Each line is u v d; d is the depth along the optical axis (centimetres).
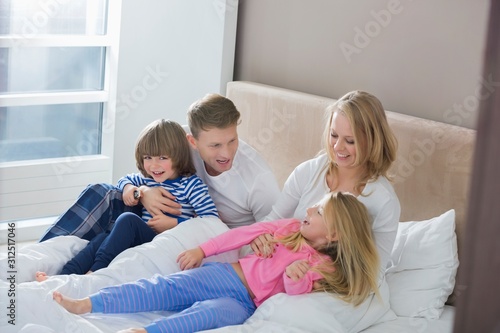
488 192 74
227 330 159
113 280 179
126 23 296
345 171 194
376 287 177
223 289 178
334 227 178
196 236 196
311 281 176
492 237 74
